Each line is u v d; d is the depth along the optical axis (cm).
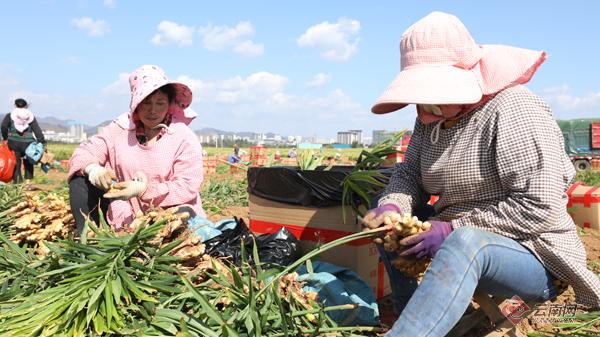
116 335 222
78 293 230
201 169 374
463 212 257
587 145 2866
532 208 220
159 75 356
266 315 230
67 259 258
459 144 248
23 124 1064
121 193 330
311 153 434
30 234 353
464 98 230
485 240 217
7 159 1014
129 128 373
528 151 223
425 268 252
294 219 359
